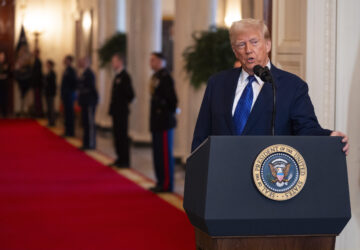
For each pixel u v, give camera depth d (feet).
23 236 18.10
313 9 12.59
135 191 25.93
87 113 40.27
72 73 47.93
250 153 7.29
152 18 40.45
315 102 12.66
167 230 18.79
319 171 7.44
